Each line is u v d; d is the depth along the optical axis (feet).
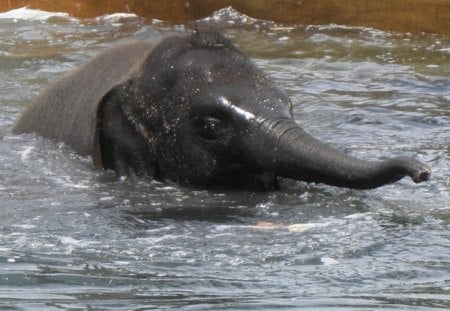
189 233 36.22
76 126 47.24
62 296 28.68
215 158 41.60
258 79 42.32
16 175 43.88
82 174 44.16
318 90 60.59
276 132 40.24
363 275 31.45
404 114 54.85
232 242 35.01
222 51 43.19
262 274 31.50
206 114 41.42
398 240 35.12
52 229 36.63
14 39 76.79
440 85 62.28
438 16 78.23
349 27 80.48
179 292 29.27
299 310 27.35
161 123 42.47
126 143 43.42
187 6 84.12
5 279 30.40
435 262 32.91
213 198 40.98
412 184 42.34
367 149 47.83
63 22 83.56
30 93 59.47
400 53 71.82
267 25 81.56
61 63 67.77
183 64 42.47
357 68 67.00
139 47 47.60
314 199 40.45
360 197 40.70
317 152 39.24
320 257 33.30
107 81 47.06
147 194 41.47
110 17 84.94
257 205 39.81
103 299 28.37
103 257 33.14
